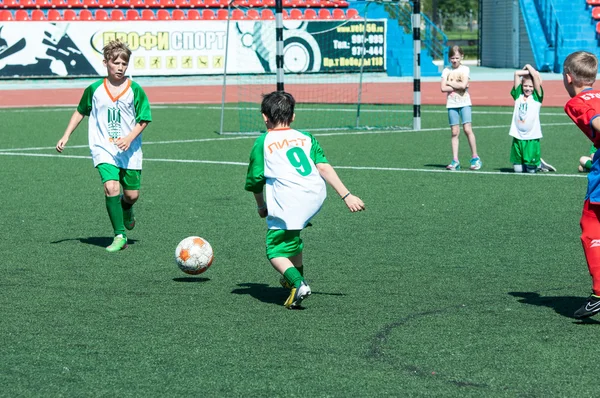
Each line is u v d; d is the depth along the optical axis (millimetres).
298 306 8977
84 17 53125
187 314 8805
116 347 7742
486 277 10250
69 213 14773
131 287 9953
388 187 17188
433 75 56812
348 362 7301
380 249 11836
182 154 22922
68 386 6793
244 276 10500
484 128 28938
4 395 6609
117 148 12031
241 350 7641
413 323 8414
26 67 51281
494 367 7156
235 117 33969
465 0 131625
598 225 8281
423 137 26734
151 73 53125
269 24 53812
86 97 12141
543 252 11547
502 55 62969
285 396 6551
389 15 55469
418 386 6738
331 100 42250
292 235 8922
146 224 13781
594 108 8000
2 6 52656
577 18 56312
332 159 21641
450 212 14492
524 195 16156
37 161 21484
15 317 8719
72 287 9938
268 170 8867
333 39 54156
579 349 7598
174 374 7039
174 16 54469
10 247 12133
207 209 15031
